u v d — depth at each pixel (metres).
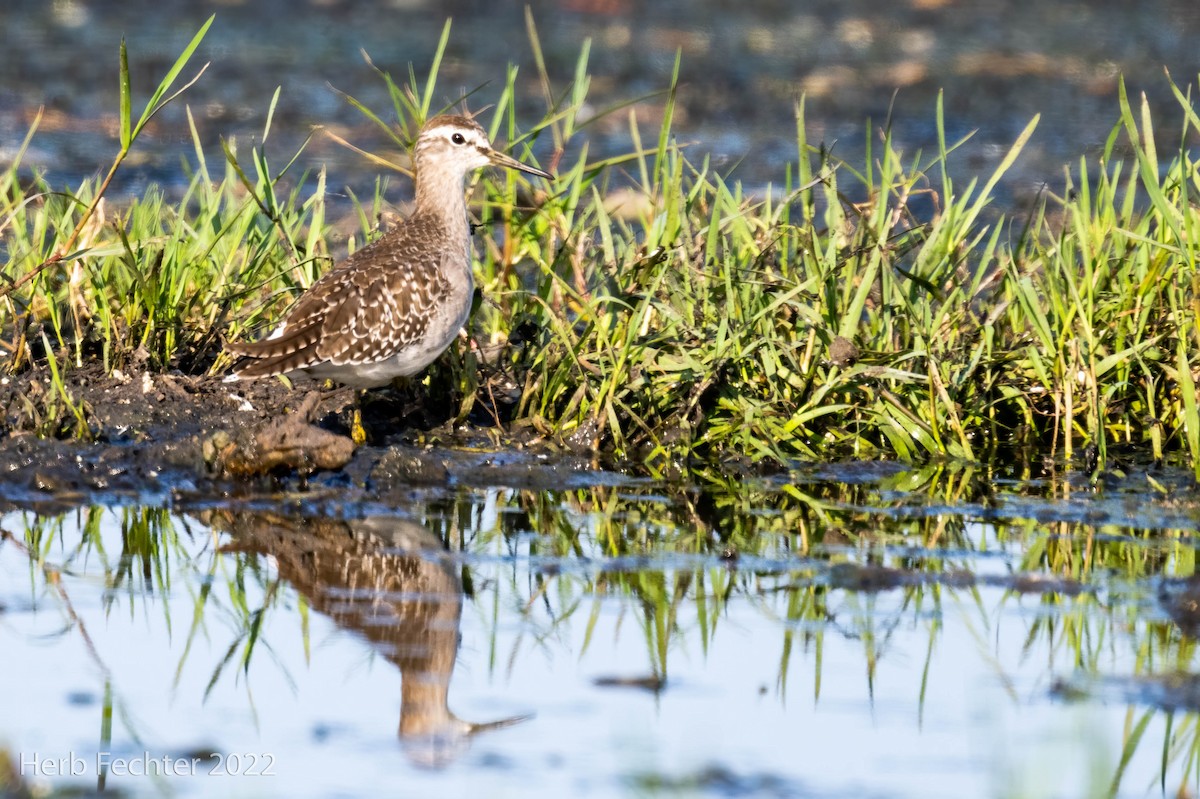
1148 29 35.59
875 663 8.83
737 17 37.38
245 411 12.72
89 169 22.00
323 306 12.09
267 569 10.13
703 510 11.42
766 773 7.57
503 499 11.62
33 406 12.00
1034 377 13.19
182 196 20.47
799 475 12.28
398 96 14.10
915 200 20.94
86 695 8.41
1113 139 13.95
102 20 35.25
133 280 13.32
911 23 36.59
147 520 10.94
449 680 8.62
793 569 10.11
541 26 35.66
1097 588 9.77
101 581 9.91
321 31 34.59
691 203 14.17
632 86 29.23
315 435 11.67
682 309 13.27
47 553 10.35
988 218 19.88
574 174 14.45
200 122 25.75
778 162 23.56
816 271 13.32
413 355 12.31
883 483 12.11
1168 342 12.98
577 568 10.12
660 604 9.65
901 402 12.62
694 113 27.09
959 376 12.91
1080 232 13.35
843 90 29.33
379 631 9.21
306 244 14.14
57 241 13.89
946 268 13.71
